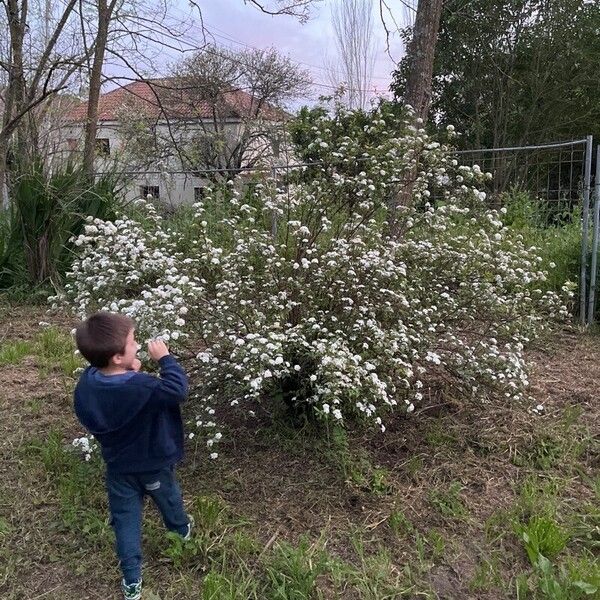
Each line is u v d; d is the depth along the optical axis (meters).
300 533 2.80
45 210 7.18
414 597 2.45
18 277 7.32
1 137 6.89
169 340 2.99
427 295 3.94
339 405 3.12
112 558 2.67
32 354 5.20
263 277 3.49
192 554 2.63
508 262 4.34
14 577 2.58
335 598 2.40
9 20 6.79
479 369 3.56
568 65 16.95
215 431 3.45
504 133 17.89
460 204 4.45
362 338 3.36
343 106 4.98
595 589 2.35
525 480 3.21
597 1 16.86
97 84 8.66
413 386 3.63
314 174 4.00
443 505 2.98
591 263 6.03
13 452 3.50
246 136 20.25
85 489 3.09
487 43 17.16
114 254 3.48
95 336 2.29
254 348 2.79
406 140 3.80
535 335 4.53
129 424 2.27
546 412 3.97
